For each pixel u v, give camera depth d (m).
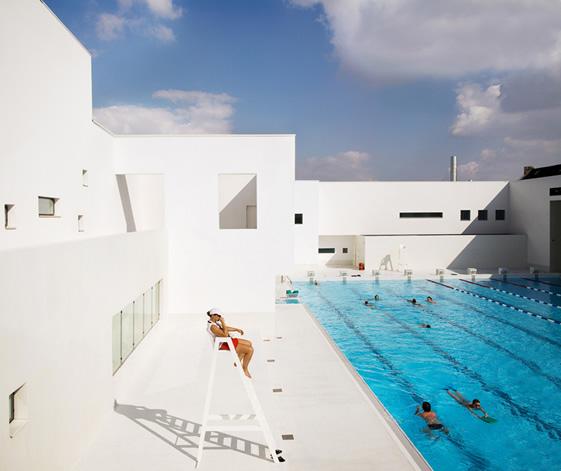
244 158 12.58
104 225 11.50
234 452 5.79
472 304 17.84
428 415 8.23
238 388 7.97
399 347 12.52
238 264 12.71
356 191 28.23
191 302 12.73
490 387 9.66
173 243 12.65
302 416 7.16
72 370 5.46
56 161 8.33
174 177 12.55
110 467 5.40
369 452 6.03
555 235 24.52
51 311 4.86
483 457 6.91
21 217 7.00
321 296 19.58
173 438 6.16
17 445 4.06
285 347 10.89
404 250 25.92
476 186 28.44
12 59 6.71
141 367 9.16
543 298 18.84
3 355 3.79
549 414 8.37
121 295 7.91
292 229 12.69
